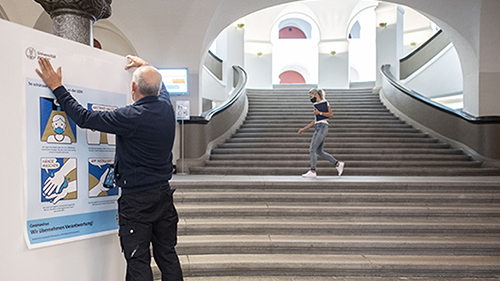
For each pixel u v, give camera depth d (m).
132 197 1.95
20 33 1.70
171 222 2.10
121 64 2.24
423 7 7.17
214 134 7.61
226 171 6.28
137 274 1.88
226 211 4.21
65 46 1.91
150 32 6.81
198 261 3.33
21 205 1.70
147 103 2.03
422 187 4.83
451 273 3.32
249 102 10.93
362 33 22.95
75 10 2.16
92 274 2.06
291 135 8.09
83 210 2.00
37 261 1.77
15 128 1.68
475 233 3.90
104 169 2.12
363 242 3.60
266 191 4.84
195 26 6.75
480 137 6.78
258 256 3.51
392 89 9.95
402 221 4.05
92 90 2.05
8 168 1.65
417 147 7.48
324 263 3.32
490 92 7.03
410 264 3.32
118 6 6.52
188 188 4.89
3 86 1.63
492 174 6.23
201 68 7.24
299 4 15.75
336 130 8.35
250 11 7.22
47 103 1.81
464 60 7.55
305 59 22.55
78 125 1.84
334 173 6.22
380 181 4.88
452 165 6.62
